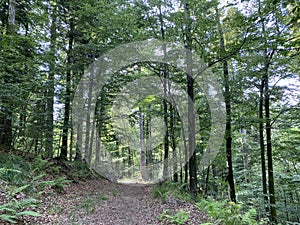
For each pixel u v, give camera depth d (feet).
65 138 37.99
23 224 13.64
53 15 37.42
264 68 29.37
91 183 34.83
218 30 30.04
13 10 25.91
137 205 23.53
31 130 28.04
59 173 30.94
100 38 36.06
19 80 25.57
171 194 25.90
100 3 33.71
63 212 18.37
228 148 32.71
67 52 39.73
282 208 38.83
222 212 17.56
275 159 36.17
